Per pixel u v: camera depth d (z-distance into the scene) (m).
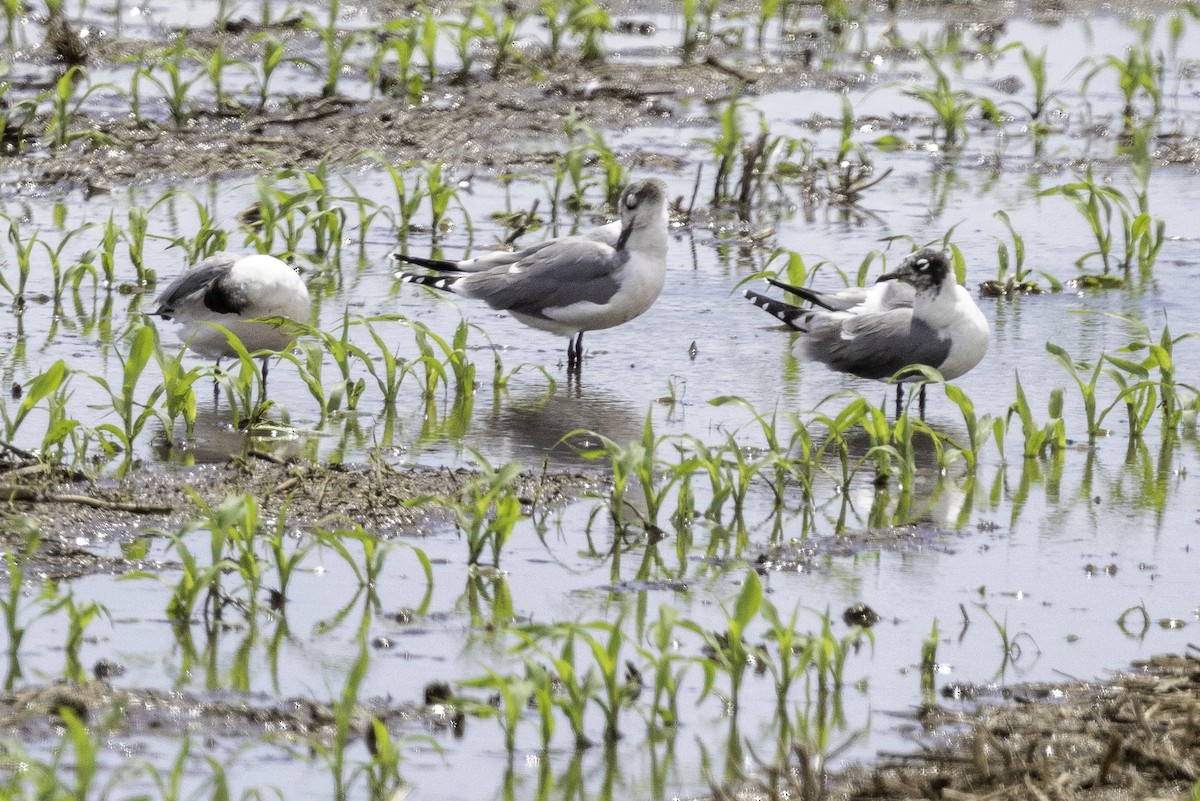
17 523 10.41
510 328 17.73
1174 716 9.08
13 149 23.28
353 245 20.41
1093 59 26.94
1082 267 19.81
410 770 8.56
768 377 16.03
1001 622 10.56
